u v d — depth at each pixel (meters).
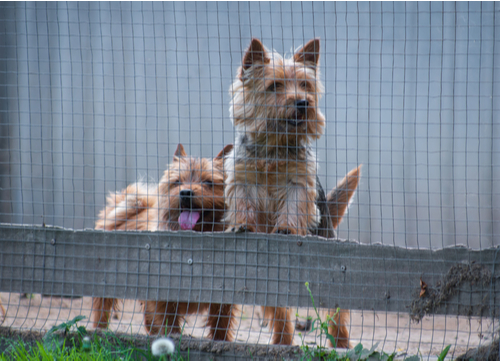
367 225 10.87
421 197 10.60
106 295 5.16
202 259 5.03
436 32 9.85
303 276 4.86
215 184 6.83
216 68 10.67
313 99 6.34
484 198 10.21
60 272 5.27
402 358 4.64
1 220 10.78
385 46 10.13
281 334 5.91
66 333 4.97
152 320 5.67
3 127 10.74
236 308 6.14
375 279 4.74
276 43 10.04
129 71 10.99
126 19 10.85
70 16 10.97
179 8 10.62
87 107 11.27
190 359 4.80
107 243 5.21
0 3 10.55
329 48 10.13
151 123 11.22
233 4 10.30
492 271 4.54
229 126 10.89
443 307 4.62
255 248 4.93
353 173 7.13
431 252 4.66
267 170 5.99
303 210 6.04
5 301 7.79
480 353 4.48
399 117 10.45
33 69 11.02
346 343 5.91
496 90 9.40
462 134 10.09
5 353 4.84
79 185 11.51
